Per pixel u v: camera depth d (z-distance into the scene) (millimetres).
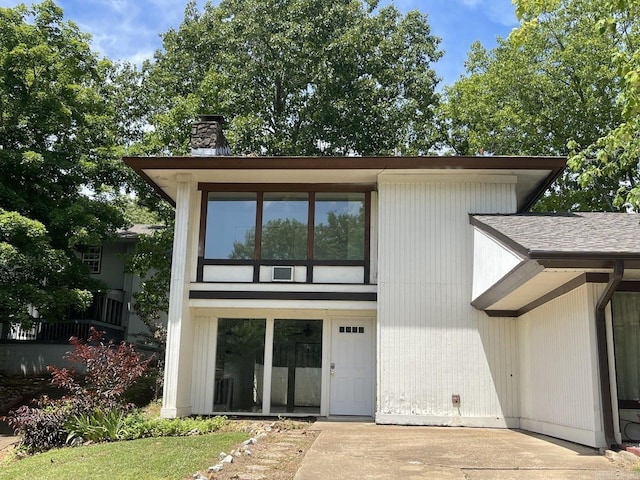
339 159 12430
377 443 9086
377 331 12352
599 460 7695
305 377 13180
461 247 12516
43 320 18438
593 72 21688
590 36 21656
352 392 13102
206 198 13477
